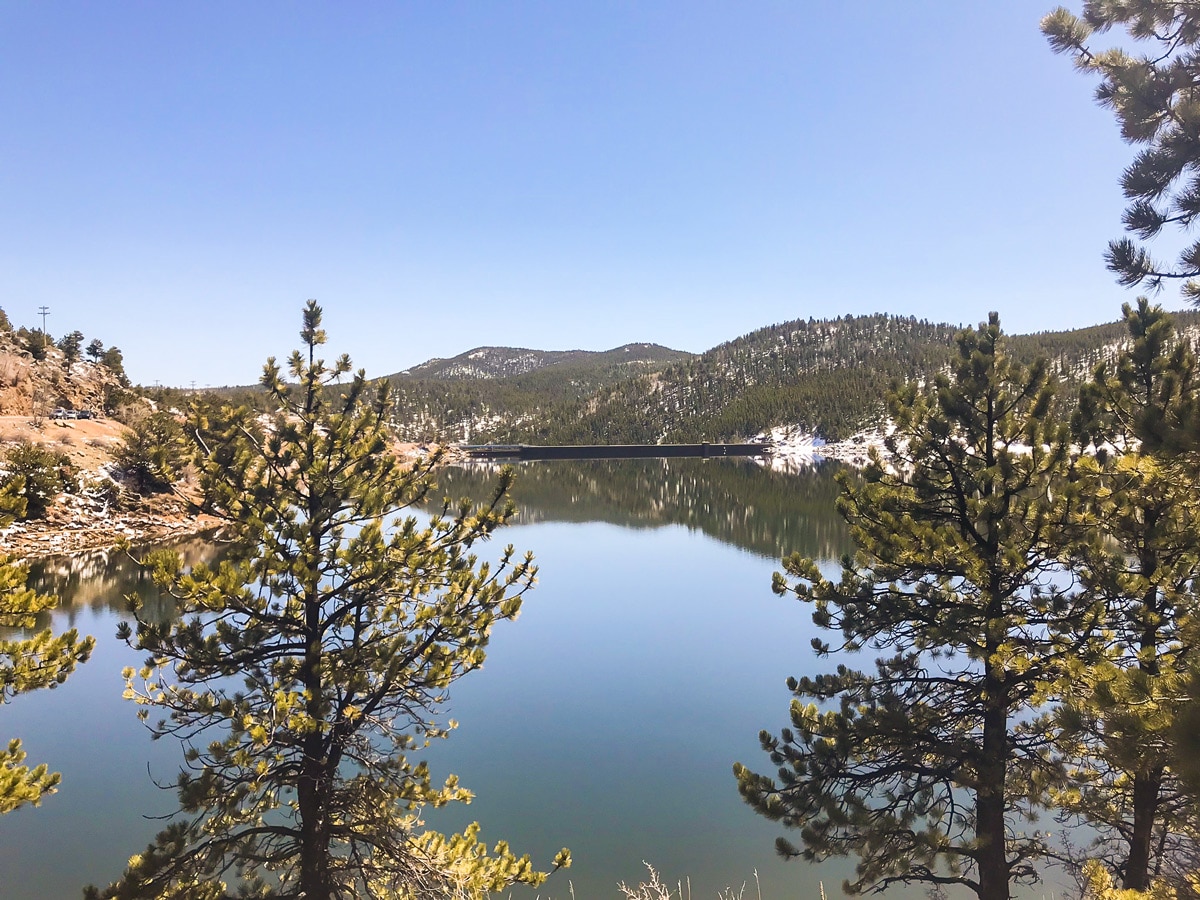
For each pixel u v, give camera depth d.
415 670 8.12
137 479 44.06
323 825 7.60
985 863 8.37
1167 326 8.59
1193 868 7.52
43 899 10.73
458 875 7.79
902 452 9.91
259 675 7.60
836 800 8.86
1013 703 9.06
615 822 13.91
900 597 9.60
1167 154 4.45
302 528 7.75
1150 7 4.64
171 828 6.81
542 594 38.09
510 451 178.62
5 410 55.31
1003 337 9.55
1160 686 4.27
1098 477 8.09
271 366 8.17
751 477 122.44
